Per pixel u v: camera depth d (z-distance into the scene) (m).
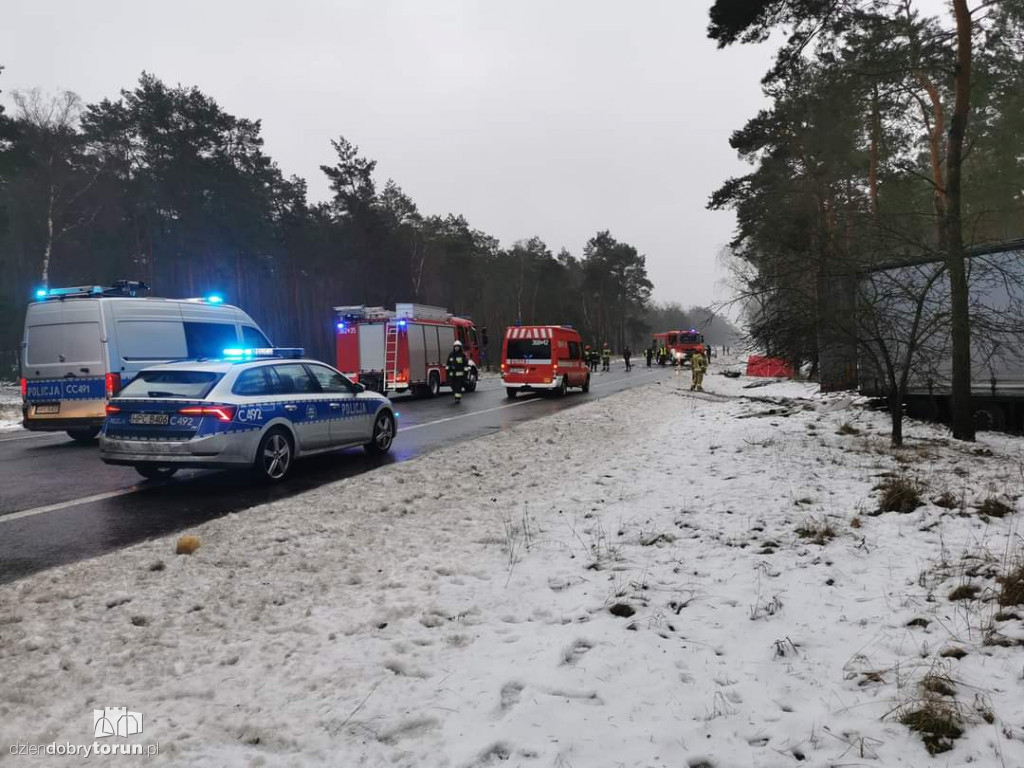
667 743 2.58
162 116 39.97
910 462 8.62
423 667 3.30
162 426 7.65
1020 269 10.75
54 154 34.53
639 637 3.57
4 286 40.69
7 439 13.28
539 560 5.06
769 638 3.55
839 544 5.14
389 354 21.83
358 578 4.69
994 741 2.49
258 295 55.31
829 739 2.58
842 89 13.34
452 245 64.50
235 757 2.56
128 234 42.69
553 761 2.47
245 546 5.43
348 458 10.18
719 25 12.43
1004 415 12.07
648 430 13.13
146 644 3.63
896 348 10.38
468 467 9.13
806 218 10.44
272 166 54.03
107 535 5.95
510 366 22.66
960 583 4.17
